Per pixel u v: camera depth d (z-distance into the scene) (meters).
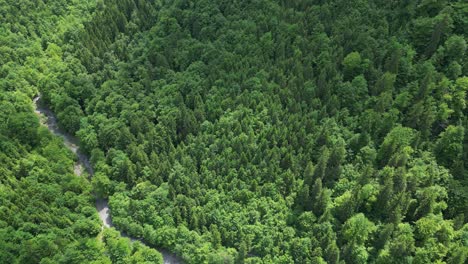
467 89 124.31
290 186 119.62
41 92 166.00
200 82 147.38
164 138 136.88
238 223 115.25
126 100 152.38
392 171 114.12
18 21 180.62
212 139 133.00
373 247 109.44
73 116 152.88
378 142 124.44
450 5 139.38
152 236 120.06
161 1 191.75
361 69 136.25
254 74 144.38
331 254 105.81
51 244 117.94
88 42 175.62
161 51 164.25
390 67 133.62
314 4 161.50
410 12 143.12
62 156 142.12
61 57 179.25
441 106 123.25
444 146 119.00
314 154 124.38
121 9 187.62
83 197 131.75
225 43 157.88
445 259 104.50
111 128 143.38
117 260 116.31
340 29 147.62
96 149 141.88
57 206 127.62
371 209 114.88
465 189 112.00
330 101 131.50
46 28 185.25
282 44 147.62
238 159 125.44
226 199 120.44
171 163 132.00
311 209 116.75
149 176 131.75
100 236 127.25
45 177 133.62
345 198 112.06
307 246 109.00
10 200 126.12
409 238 105.56
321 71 136.38
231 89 142.12
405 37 139.88
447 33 134.38
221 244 115.56
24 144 143.62
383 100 125.75
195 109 139.38
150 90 154.75
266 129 130.50
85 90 159.12
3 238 117.94
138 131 142.88
